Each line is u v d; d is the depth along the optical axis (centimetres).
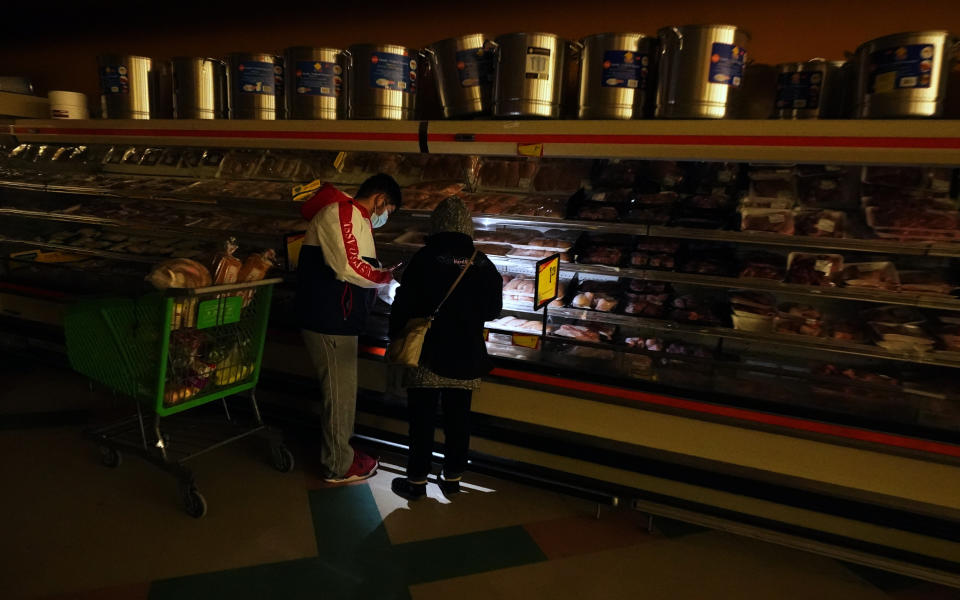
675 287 316
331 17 407
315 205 283
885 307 276
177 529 260
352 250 266
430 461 287
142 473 305
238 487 296
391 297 351
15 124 414
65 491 284
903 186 263
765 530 254
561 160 340
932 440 226
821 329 267
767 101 301
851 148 229
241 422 356
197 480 300
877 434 233
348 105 320
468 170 353
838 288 254
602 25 342
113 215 419
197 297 264
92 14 475
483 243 334
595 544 266
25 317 425
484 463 304
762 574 251
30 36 509
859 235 253
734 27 252
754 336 266
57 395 394
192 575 230
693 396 260
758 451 254
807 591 241
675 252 293
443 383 265
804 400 251
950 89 283
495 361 298
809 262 268
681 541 271
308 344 285
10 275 434
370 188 283
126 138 378
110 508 272
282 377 358
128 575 228
